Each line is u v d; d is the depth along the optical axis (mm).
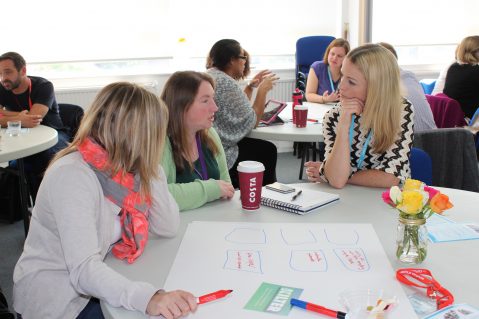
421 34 5652
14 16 4410
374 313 938
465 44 4512
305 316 978
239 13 5074
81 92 4680
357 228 1401
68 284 1271
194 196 1599
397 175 1809
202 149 1945
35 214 1310
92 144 1260
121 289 1050
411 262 1201
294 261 1207
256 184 1544
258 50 5223
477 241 1336
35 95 3555
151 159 1286
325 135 2055
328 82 4289
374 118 1842
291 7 5219
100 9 4621
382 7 5504
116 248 1305
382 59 1824
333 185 1806
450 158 2643
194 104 1803
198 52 5039
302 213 1517
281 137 2771
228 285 1101
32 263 1308
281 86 5281
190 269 1177
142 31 4785
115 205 1295
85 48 4660
